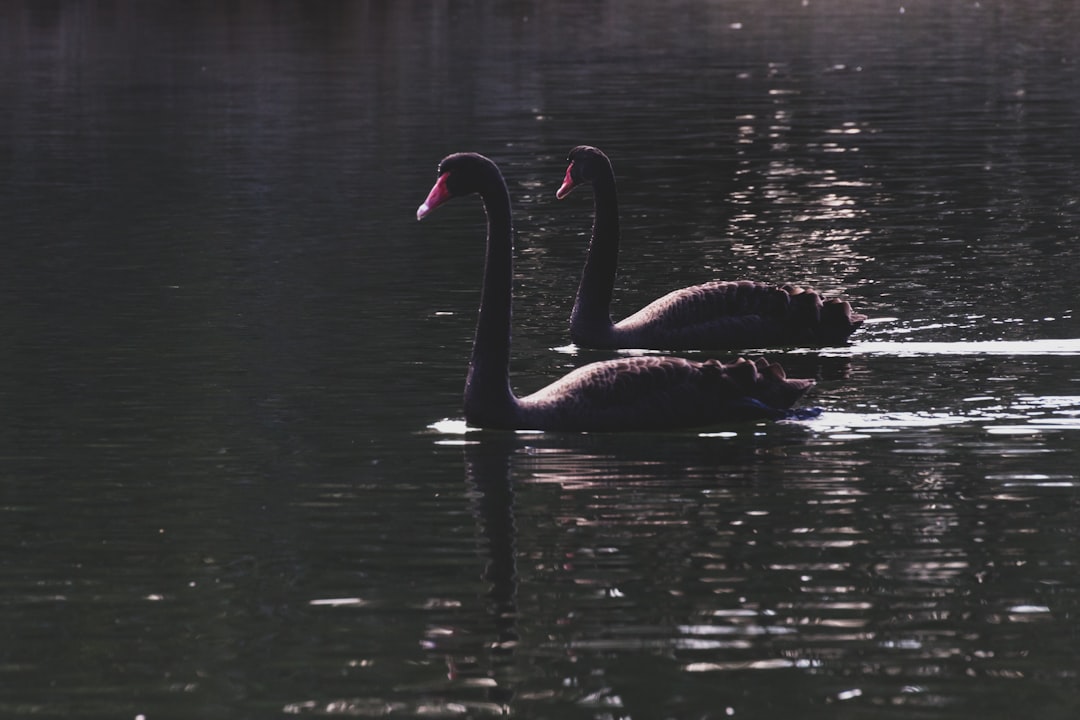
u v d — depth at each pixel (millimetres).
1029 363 16703
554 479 12867
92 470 13336
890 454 13461
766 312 18000
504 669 9242
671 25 68625
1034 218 25812
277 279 21797
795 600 10219
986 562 10859
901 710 8664
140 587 10633
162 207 27781
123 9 75375
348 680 9141
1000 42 59438
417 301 20344
